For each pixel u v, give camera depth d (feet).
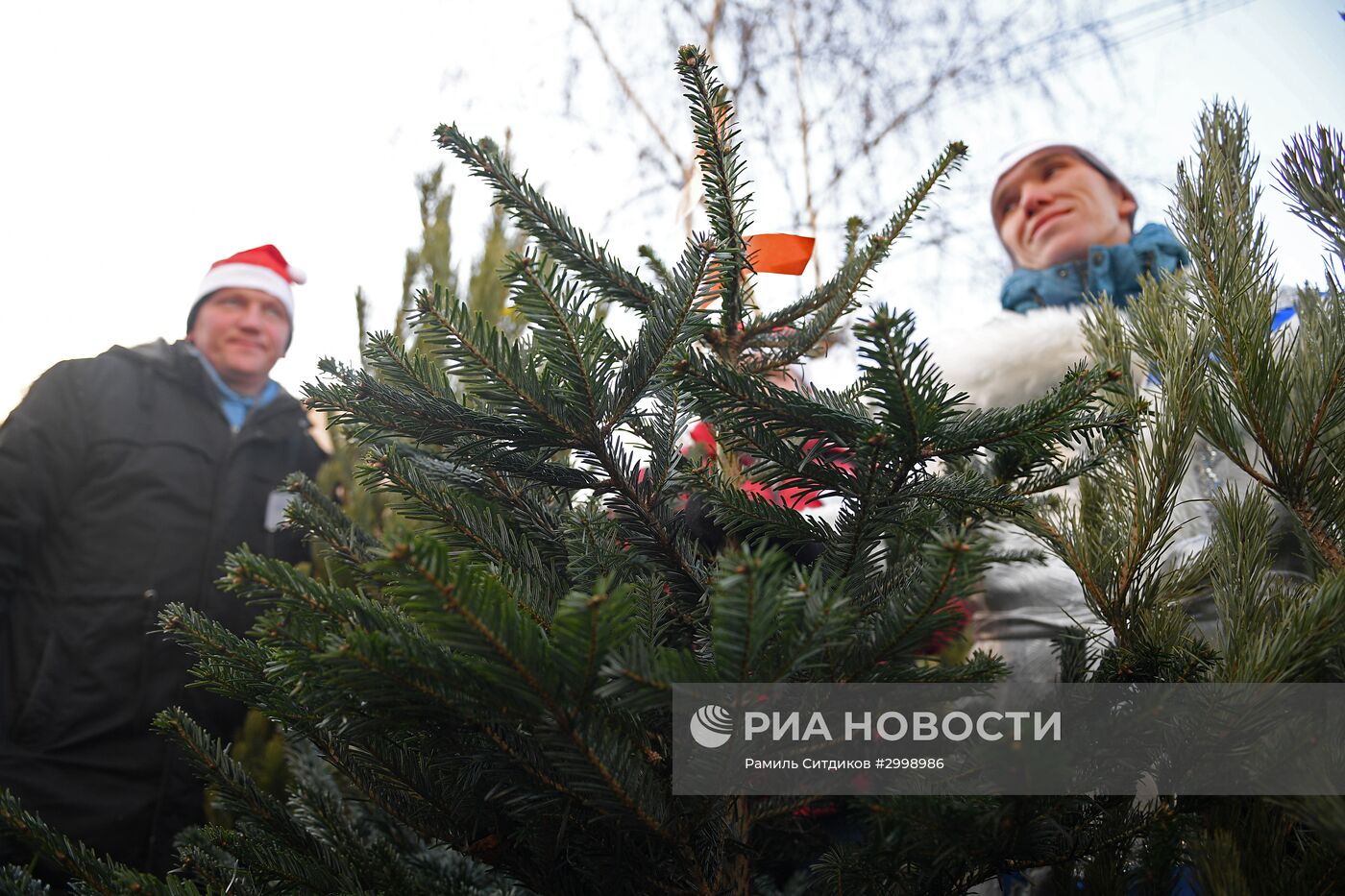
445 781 2.72
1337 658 2.53
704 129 2.79
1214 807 2.61
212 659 2.69
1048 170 7.08
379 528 6.83
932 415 2.25
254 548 7.27
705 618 2.78
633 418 2.81
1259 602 2.91
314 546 3.55
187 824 6.51
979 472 3.41
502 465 2.77
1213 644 2.97
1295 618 2.54
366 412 2.72
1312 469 3.05
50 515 6.93
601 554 2.73
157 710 6.59
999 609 4.70
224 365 7.84
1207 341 3.11
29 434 6.91
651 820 2.29
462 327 2.45
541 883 2.70
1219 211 3.14
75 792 6.34
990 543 2.13
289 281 8.50
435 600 1.86
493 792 2.36
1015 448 2.53
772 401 2.50
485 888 3.05
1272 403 3.02
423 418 2.68
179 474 7.14
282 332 8.17
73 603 6.68
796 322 3.57
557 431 2.58
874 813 2.29
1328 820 2.23
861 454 2.39
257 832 2.93
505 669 1.97
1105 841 2.64
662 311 2.58
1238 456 3.20
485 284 9.36
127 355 7.48
